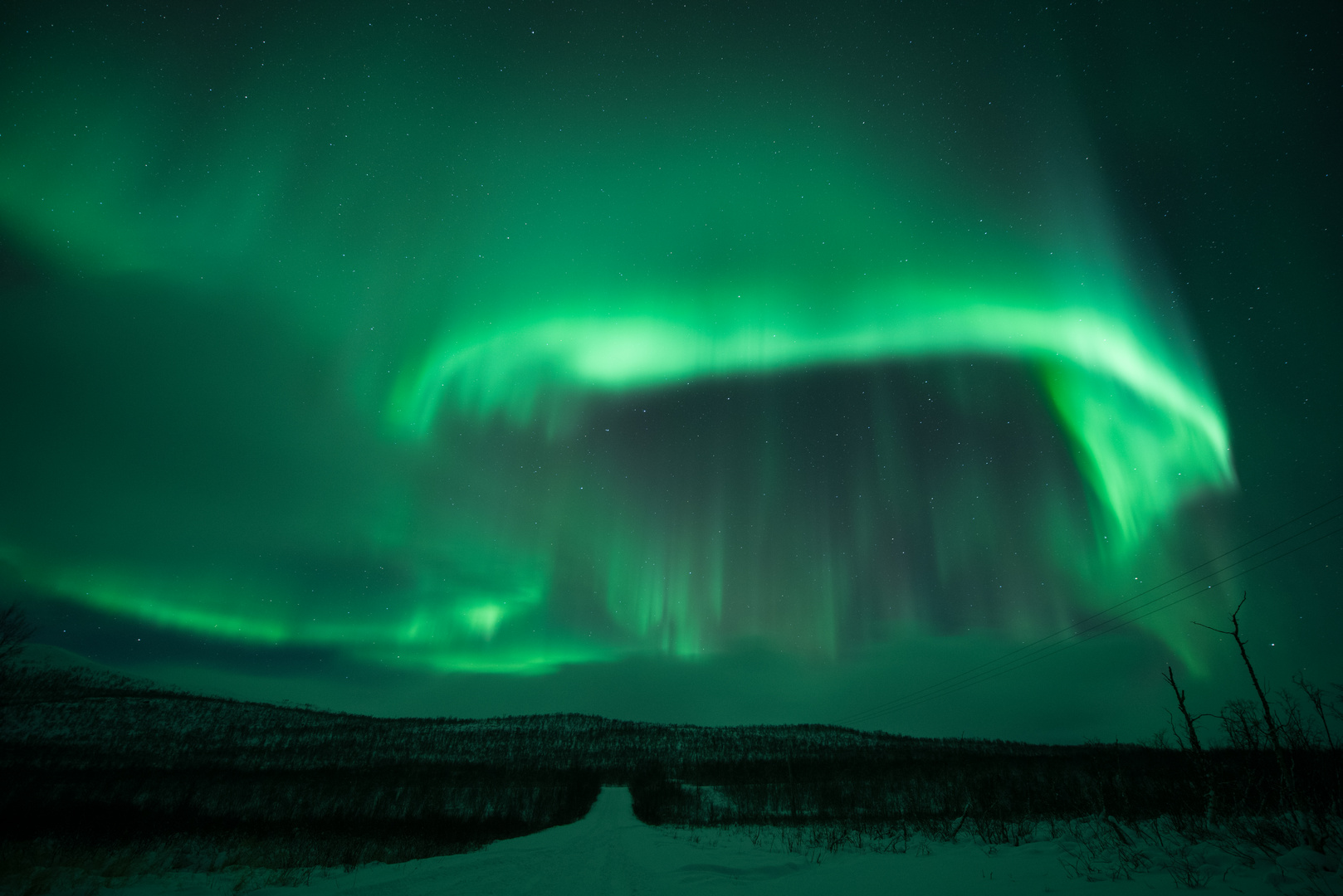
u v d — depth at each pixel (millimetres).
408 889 10797
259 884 11203
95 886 10312
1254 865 6488
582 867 13500
